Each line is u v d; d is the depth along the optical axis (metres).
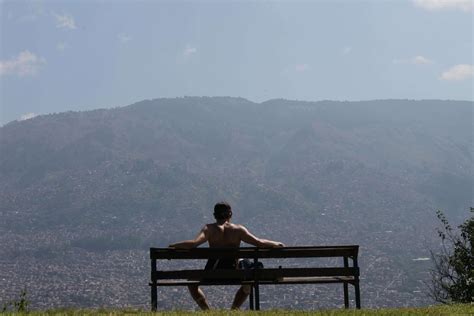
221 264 10.63
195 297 10.66
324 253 10.56
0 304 9.32
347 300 10.84
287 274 10.51
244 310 9.88
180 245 10.31
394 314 9.02
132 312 9.51
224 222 10.90
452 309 9.71
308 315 9.15
